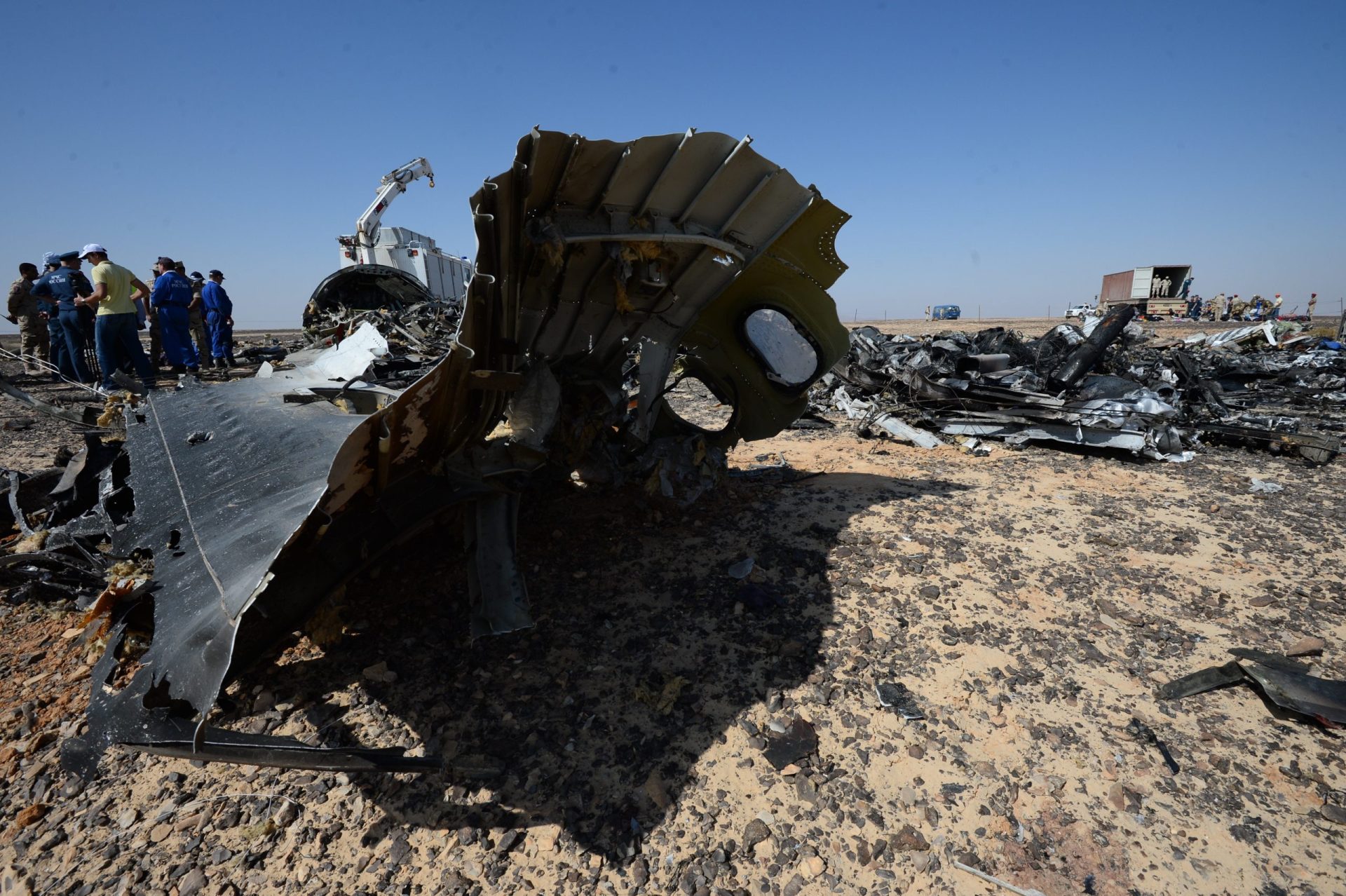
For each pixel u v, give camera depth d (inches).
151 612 102.4
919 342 430.9
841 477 257.9
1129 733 115.3
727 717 119.3
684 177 139.2
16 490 171.2
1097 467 282.0
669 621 148.8
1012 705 122.7
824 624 148.7
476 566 133.8
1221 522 212.2
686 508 211.6
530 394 162.4
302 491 98.5
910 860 92.4
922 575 171.8
